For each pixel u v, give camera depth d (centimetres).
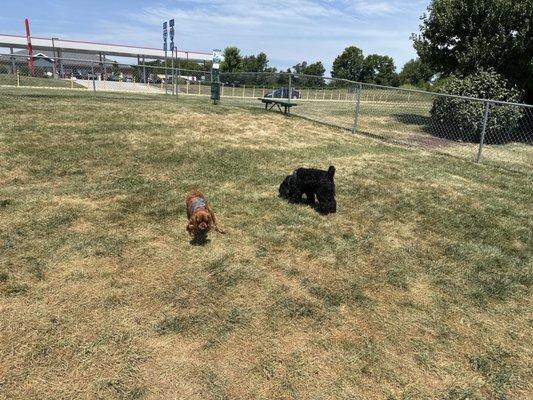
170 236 480
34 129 905
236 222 534
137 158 784
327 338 327
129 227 495
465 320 364
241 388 271
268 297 375
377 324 349
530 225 599
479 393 282
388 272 436
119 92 2175
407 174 838
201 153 859
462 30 1566
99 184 636
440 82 3180
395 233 540
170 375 277
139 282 383
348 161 914
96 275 390
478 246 516
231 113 1407
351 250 480
